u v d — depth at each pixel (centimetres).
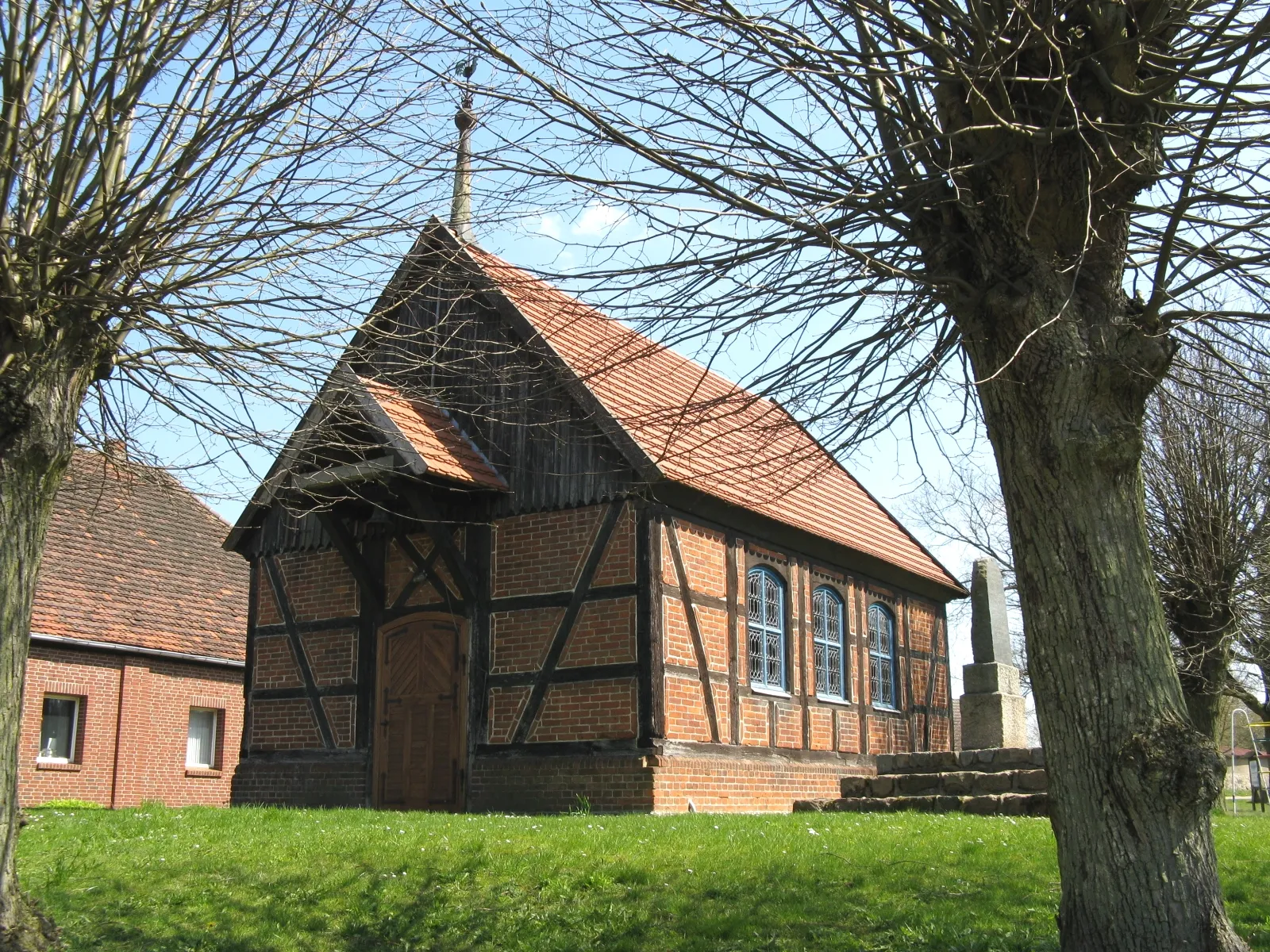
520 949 685
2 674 595
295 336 751
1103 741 521
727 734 1480
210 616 2412
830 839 917
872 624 1917
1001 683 1590
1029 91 601
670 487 1427
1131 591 537
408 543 1574
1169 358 571
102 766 2105
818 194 624
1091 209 559
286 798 1627
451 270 928
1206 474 1803
